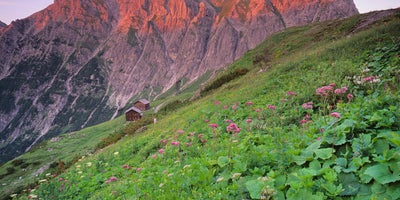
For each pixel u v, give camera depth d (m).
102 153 29.62
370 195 5.71
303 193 6.04
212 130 15.66
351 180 6.19
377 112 7.95
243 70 49.03
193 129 19.11
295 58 34.09
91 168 21.05
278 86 21.92
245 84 33.22
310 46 45.88
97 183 16.48
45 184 19.95
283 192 6.47
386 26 27.52
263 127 12.34
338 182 6.28
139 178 11.84
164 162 13.23
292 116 12.98
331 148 7.12
